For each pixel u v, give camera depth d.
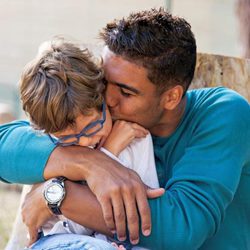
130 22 3.09
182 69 3.12
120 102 3.11
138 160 3.21
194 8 13.89
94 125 3.00
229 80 3.94
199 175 3.06
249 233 3.37
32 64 2.95
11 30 13.89
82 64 2.95
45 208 3.09
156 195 3.02
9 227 5.82
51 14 14.01
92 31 14.04
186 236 2.97
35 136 3.20
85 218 3.04
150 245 3.01
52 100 2.86
